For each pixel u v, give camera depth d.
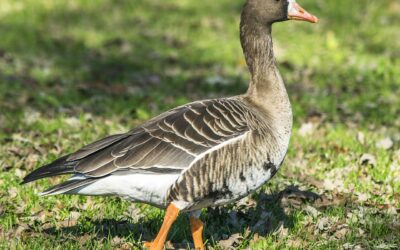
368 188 12.80
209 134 9.73
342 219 11.49
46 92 19.66
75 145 14.87
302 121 17.77
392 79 22.14
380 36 27.69
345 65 23.95
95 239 10.61
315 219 11.50
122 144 9.66
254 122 10.08
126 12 30.02
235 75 22.67
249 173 9.94
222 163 9.69
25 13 28.70
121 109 18.36
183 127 9.77
